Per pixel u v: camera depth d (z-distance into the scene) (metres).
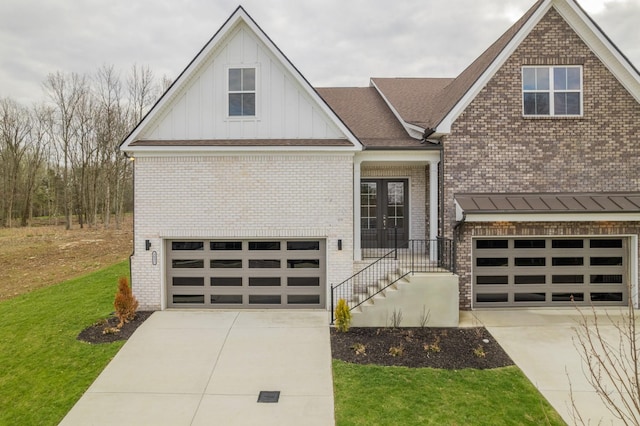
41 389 6.45
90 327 9.01
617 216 9.56
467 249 10.34
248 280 10.60
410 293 9.16
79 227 38.44
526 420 5.45
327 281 10.45
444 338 8.38
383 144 10.90
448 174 10.60
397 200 13.03
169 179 10.34
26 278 16.02
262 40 10.36
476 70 11.92
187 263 10.62
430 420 5.46
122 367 7.13
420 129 11.23
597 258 10.48
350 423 5.41
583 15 10.27
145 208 10.34
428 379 6.56
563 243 10.50
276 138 10.57
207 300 10.62
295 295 10.60
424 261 10.99
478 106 10.58
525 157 10.58
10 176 40.94
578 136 10.55
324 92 16.00
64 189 40.28
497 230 10.25
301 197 10.39
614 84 10.54
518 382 6.45
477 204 10.00
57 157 41.03
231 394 6.24
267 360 7.38
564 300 10.51
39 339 8.40
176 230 10.35
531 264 10.52
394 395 6.09
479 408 5.72
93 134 38.06
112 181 37.88
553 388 6.28
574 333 8.58
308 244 10.62
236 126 10.58
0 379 6.80
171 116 10.55
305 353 7.66
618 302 10.45
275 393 6.24
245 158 10.38
